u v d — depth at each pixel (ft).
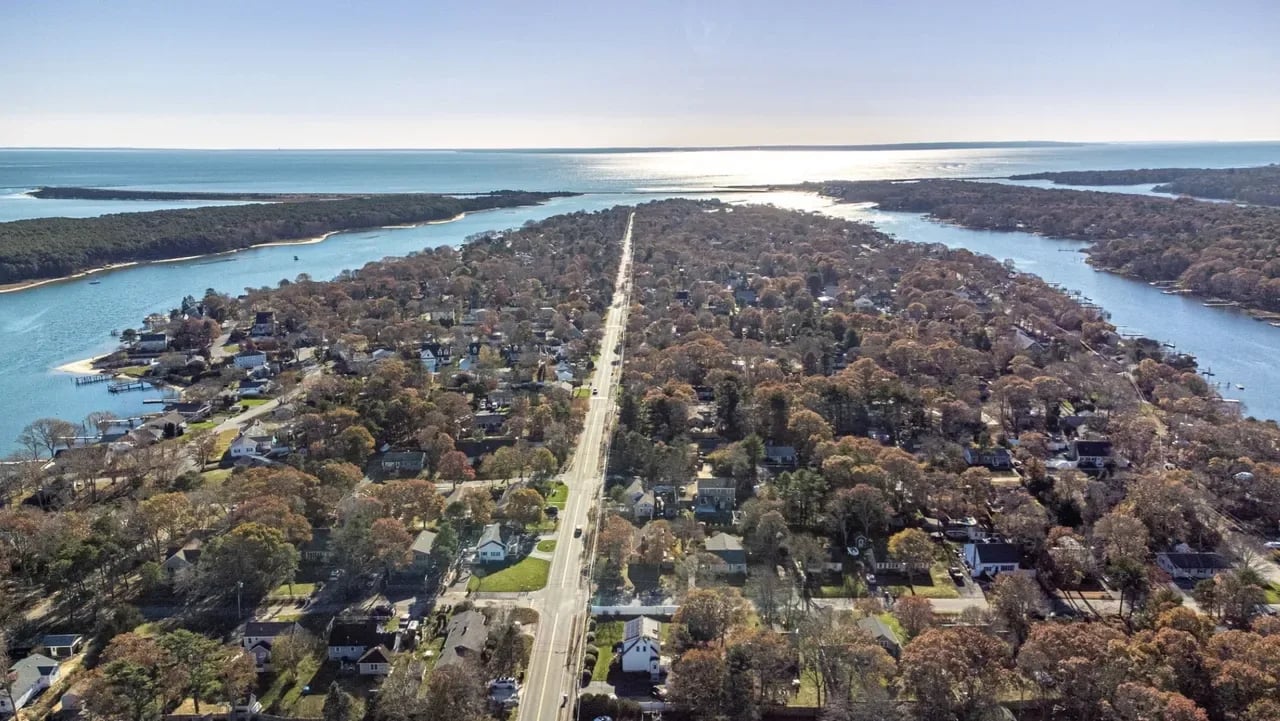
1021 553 471.21
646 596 438.81
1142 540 453.99
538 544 493.77
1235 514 522.47
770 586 416.67
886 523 506.07
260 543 425.69
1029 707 342.85
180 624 410.72
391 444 650.02
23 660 369.30
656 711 349.82
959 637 349.20
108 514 476.13
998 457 604.08
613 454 614.75
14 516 472.03
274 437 650.43
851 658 347.15
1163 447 613.93
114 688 328.08
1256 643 337.11
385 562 442.50
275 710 351.46
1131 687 313.94
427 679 357.41
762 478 583.99
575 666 380.17
